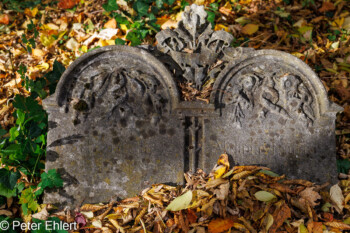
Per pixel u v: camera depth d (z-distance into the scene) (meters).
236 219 1.36
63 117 1.46
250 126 1.49
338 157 1.62
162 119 1.47
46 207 1.39
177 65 1.53
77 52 1.86
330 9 2.09
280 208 1.37
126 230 1.34
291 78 1.50
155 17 1.95
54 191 1.42
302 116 1.49
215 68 1.53
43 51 1.86
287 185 1.45
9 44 1.92
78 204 1.41
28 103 1.51
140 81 1.49
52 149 1.44
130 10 1.98
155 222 1.35
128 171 1.44
